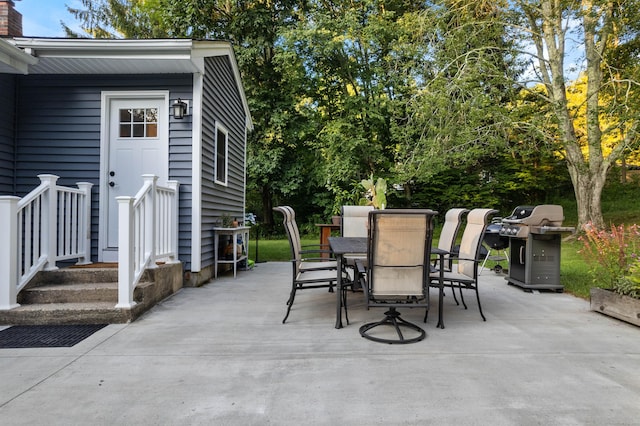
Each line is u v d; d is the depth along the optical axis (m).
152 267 4.12
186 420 1.82
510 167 14.28
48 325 3.37
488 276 6.33
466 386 2.18
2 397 2.05
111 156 5.22
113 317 3.42
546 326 3.39
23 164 5.14
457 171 14.69
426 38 10.68
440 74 9.95
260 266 7.50
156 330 3.23
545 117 10.16
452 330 3.26
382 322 3.31
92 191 5.16
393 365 2.49
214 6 12.71
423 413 1.89
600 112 9.83
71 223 4.64
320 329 3.28
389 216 2.93
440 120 10.23
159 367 2.45
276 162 13.32
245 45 12.84
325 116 14.38
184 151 5.21
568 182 15.14
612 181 15.73
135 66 4.94
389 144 13.70
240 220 8.04
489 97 9.88
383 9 13.33
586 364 2.51
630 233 3.95
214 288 5.12
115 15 17.03
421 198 14.80
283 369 2.42
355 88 13.47
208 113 5.65
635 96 9.18
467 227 4.10
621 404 1.98
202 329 3.26
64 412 1.89
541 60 11.01
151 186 4.11
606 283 4.18
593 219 10.64
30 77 5.17
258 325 3.39
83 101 5.18
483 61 9.54
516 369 2.42
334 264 4.30
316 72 13.80
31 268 3.78
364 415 1.87
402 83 12.45
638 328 3.32
